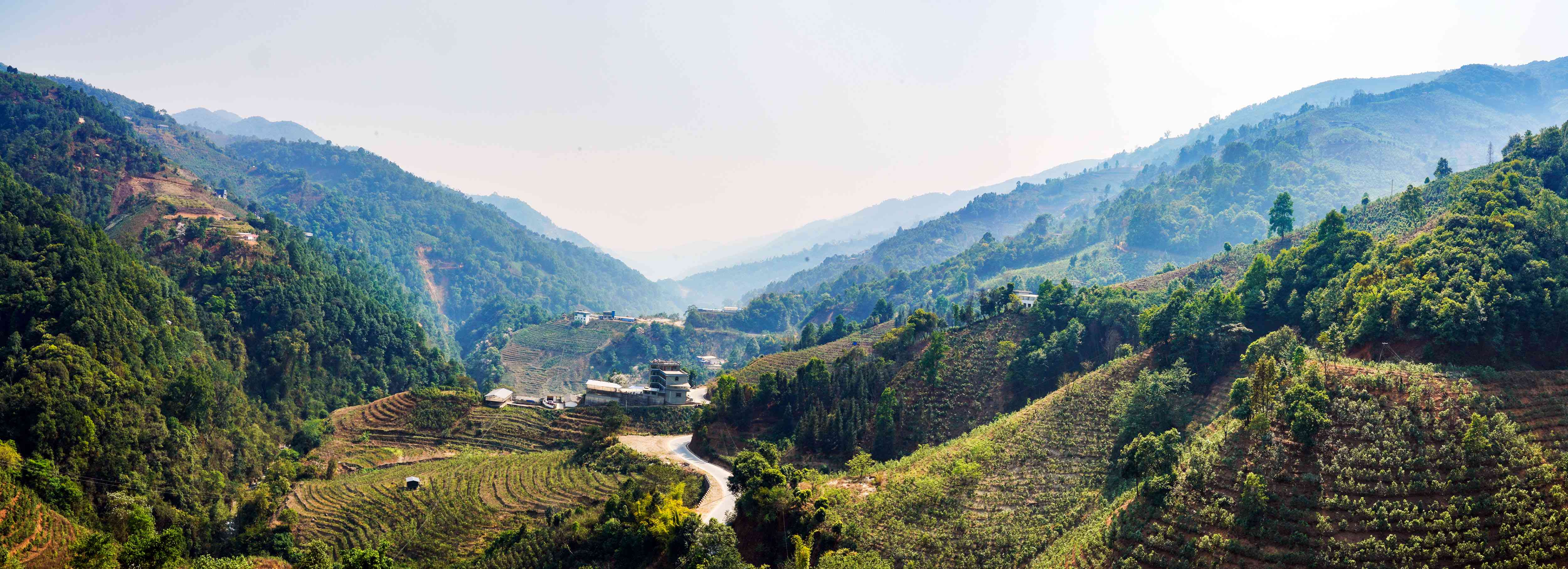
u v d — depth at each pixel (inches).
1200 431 4060.0
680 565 3767.2
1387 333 4254.4
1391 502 3009.4
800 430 5733.3
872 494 4234.7
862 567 3361.2
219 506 5004.9
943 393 6131.9
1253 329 5423.2
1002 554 3678.6
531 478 5324.8
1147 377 4685.0
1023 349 6471.5
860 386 6107.3
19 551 3523.6
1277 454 3326.8
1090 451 4330.7
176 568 3818.9
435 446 6722.4
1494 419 3223.4
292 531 4867.1
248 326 7854.3
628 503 4360.2
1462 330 3951.8
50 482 4084.6
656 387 7564.0
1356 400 3503.9
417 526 4719.5
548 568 4035.4
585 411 7096.5
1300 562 2901.1
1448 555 2790.4
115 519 4244.6
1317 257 5693.9
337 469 6190.9
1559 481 2935.5
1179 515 3245.6
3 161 6983.3
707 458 5728.3
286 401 7381.9
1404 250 4950.8
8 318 5191.9
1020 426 4687.5
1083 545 3385.8
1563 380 3577.8
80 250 5954.7
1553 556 2687.0
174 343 6299.2
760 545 3939.5
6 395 4407.0
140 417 5029.5
